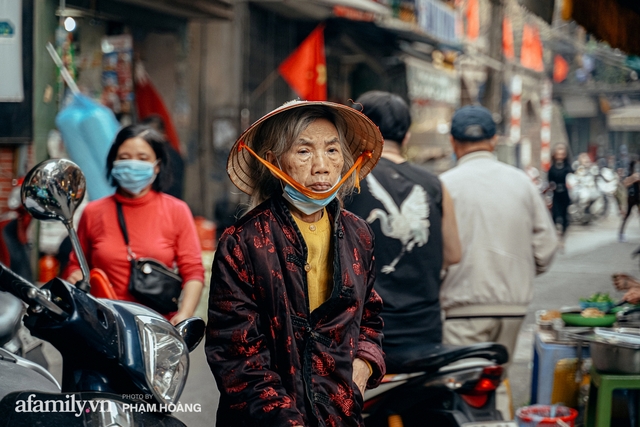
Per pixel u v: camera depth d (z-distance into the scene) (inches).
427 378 129.3
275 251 90.6
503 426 126.6
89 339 79.4
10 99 309.7
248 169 97.1
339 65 641.6
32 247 320.2
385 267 140.6
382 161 145.9
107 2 373.7
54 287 80.2
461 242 168.1
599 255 583.8
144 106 418.0
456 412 127.5
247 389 86.7
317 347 90.0
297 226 92.0
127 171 152.6
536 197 171.5
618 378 148.4
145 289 150.8
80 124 282.5
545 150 1179.9
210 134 484.4
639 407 158.2
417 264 141.9
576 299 387.5
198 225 366.6
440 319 145.3
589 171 874.1
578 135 1823.3
